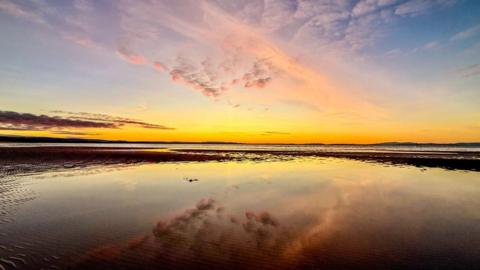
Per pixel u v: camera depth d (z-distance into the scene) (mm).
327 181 16719
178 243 6984
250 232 7863
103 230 7867
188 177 17938
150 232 7766
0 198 11422
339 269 5695
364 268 5746
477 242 7246
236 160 31750
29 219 8727
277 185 15273
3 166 21000
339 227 8367
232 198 12109
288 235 7648
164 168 22812
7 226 8039
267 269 5660
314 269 5684
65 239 7129
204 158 34219
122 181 16047
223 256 6250
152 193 12969
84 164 24172
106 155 34688
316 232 7902
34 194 12258
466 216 9594
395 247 6879
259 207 10617
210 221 8836
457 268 5805
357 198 12234
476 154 44906
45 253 6254
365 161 31359
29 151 37781
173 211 9945
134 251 6453
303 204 11125
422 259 6215
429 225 8609
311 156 40781
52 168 20750
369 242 7188
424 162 29531
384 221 8992
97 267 5633
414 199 12102
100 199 11609
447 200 11984
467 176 19047
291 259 6148
